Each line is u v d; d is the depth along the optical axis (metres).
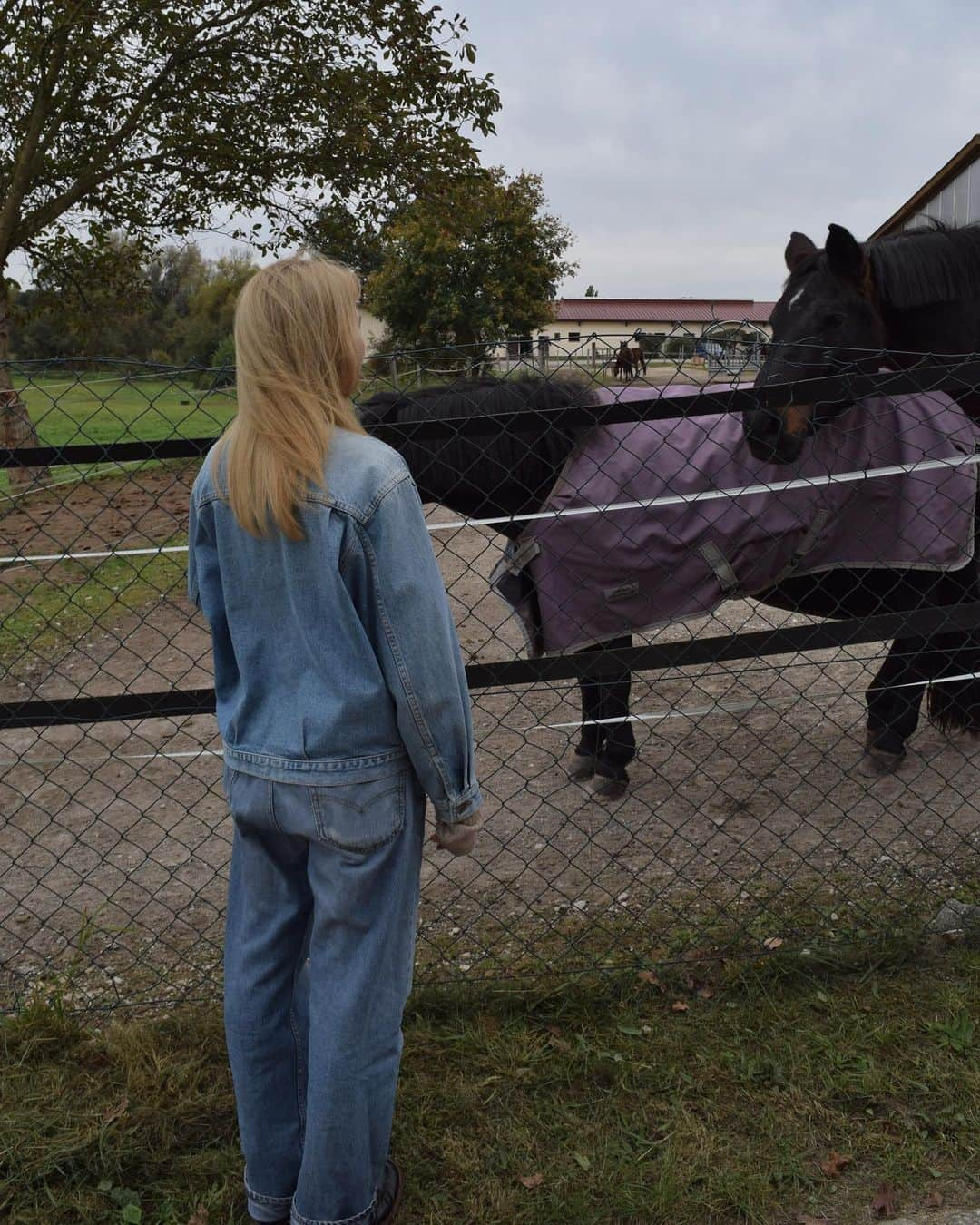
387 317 24.20
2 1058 2.17
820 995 2.27
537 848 3.14
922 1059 2.06
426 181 12.20
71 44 10.73
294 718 1.44
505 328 23.86
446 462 2.90
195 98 12.13
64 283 14.21
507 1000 2.29
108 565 6.81
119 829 3.43
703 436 2.90
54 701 2.15
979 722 3.54
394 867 1.48
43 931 2.77
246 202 12.99
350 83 11.44
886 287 3.03
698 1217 1.75
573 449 2.88
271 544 1.43
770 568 2.96
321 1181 1.50
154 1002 2.34
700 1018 2.23
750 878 2.83
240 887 1.61
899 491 2.94
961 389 3.04
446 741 1.45
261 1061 1.58
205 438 2.09
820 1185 1.79
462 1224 1.75
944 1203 1.74
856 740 3.79
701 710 4.12
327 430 1.41
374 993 1.48
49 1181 1.87
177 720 4.47
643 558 2.89
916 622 2.28
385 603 1.39
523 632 3.11
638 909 2.70
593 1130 1.93
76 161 12.23
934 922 2.52
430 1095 2.03
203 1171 1.88
